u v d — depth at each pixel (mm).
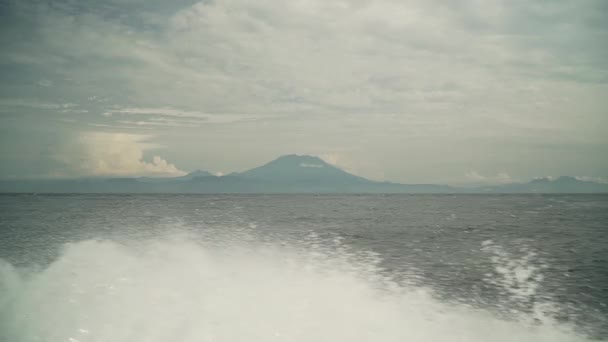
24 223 29047
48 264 14016
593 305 9664
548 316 8828
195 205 58844
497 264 14727
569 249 18109
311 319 8164
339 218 34875
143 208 49250
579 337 7660
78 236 21672
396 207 55438
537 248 18406
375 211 45750
